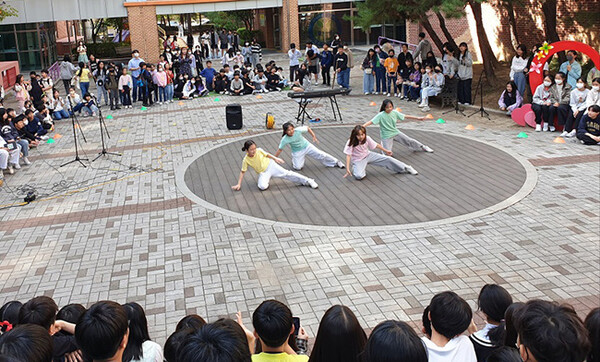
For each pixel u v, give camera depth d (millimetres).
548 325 2980
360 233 9664
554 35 19797
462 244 9070
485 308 4750
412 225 9875
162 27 50281
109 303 3857
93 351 3680
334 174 12883
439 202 10867
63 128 19328
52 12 31922
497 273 8102
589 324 3348
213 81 24750
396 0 18469
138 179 13344
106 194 12430
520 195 10961
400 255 8797
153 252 9391
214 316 7395
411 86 20406
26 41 32688
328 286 7980
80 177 13727
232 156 14789
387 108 13133
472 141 15016
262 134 16922
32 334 3291
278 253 9086
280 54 36438
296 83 23828
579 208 10227
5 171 14406
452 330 3809
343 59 22969
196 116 20078
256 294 7875
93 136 17891
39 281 8594
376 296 7648
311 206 11008
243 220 10484
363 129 12047
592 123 14062
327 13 37188
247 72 23875
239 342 3098
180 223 10539
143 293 8078
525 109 15930
